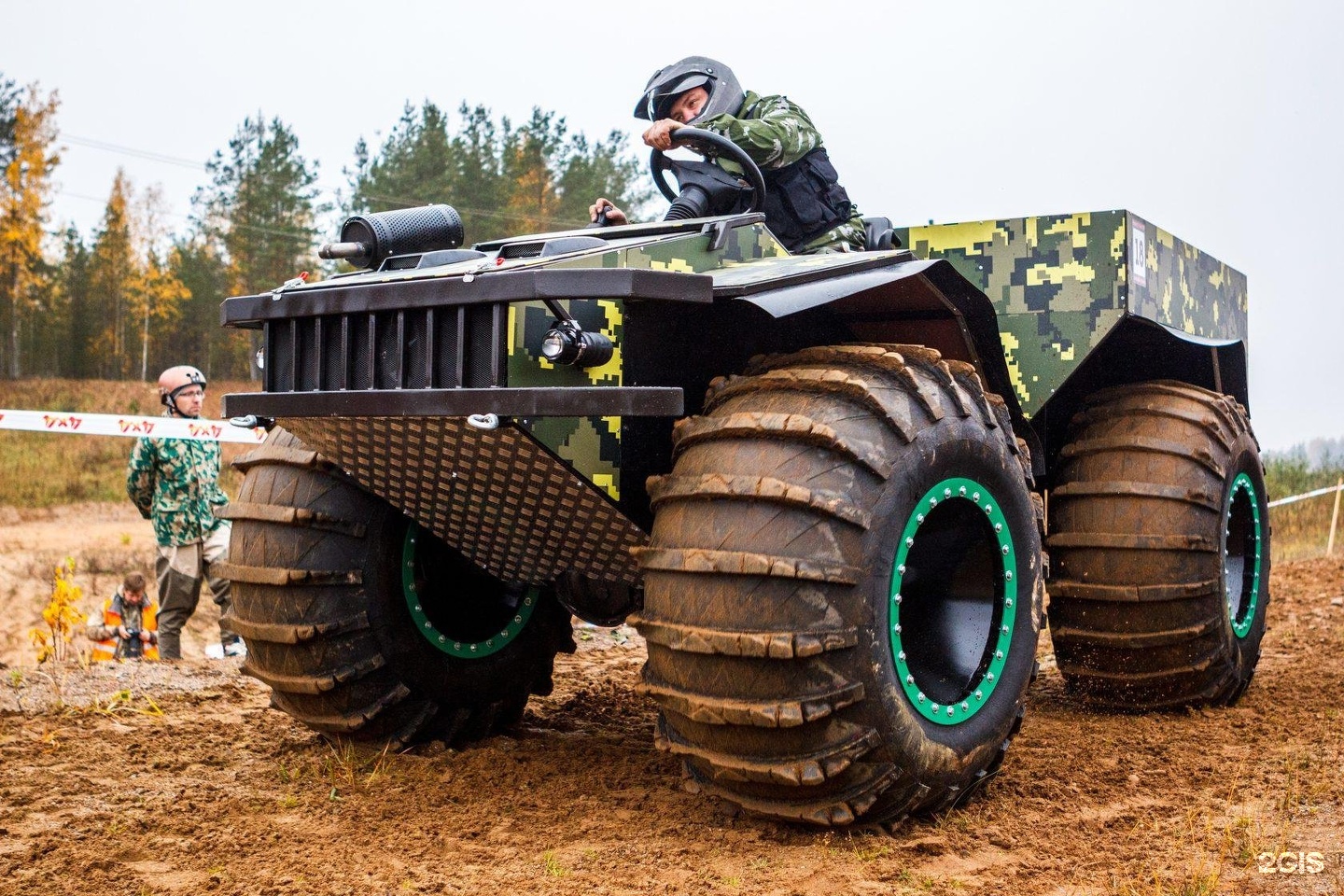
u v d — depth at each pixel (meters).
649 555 2.82
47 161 46.31
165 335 50.78
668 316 3.10
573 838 3.01
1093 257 4.27
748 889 2.64
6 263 47.06
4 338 49.12
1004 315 4.40
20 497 22.89
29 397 40.34
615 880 2.69
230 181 43.66
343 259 3.56
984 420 3.18
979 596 3.28
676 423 2.99
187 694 4.99
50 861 2.89
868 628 2.77
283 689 3.67
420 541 3.80
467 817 3.19
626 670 5.75
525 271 2.70
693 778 3.06
